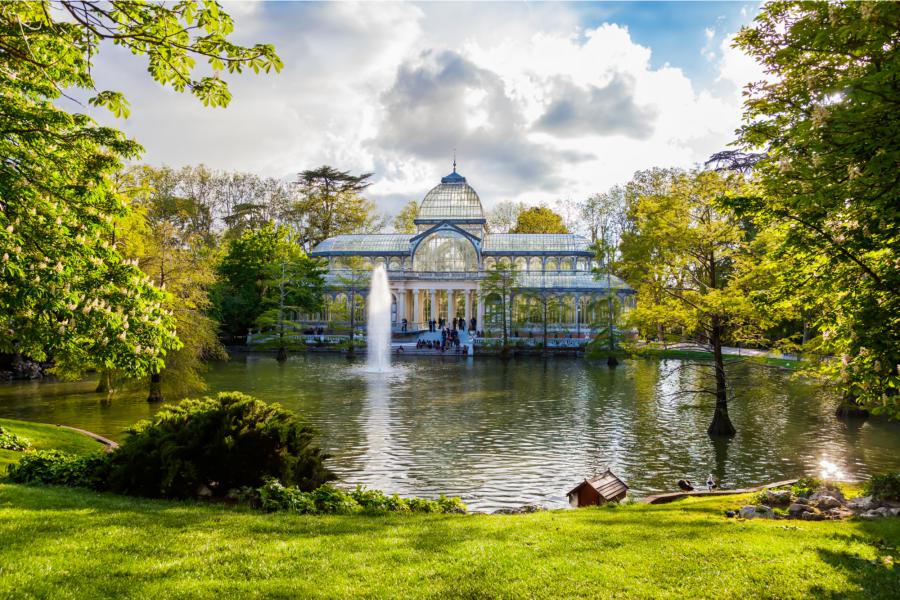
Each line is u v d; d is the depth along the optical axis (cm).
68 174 1493
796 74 1527
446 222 9981
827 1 1257
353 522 1323
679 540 1163
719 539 1165
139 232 3850
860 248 1416
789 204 1332
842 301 1534
